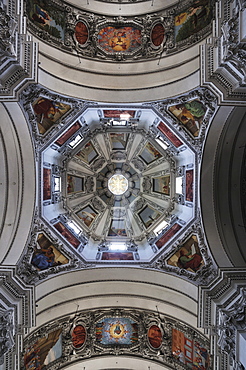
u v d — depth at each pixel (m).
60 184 18.47
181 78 13.59
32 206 14.74
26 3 12.38
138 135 18.88
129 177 21.27
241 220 15.05
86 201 20.23
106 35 15.26
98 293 15.56
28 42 11.73
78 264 15.84
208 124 13.95
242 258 14.36
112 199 21.20
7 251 14.12
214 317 12.55
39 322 13.92
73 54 14.46
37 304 13.61
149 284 15.24
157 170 19.92
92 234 19.44
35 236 14.80
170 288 14.73
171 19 14.48
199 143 14.80
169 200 18.84
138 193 20.92
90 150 19.86
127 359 15.95
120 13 15.15
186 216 16.48
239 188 15.12
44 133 14.84
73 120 15.03
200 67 12.32
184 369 14.66
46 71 12.96
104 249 18.05
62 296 14.91
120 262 15.91
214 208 14.80
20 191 14.60
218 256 14.18
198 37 13.40
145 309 15.54
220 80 11.91
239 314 11.27
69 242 16.52
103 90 14.65
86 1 14.80
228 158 14.78
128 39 15.29
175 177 18.36
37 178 14.91
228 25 10.33
